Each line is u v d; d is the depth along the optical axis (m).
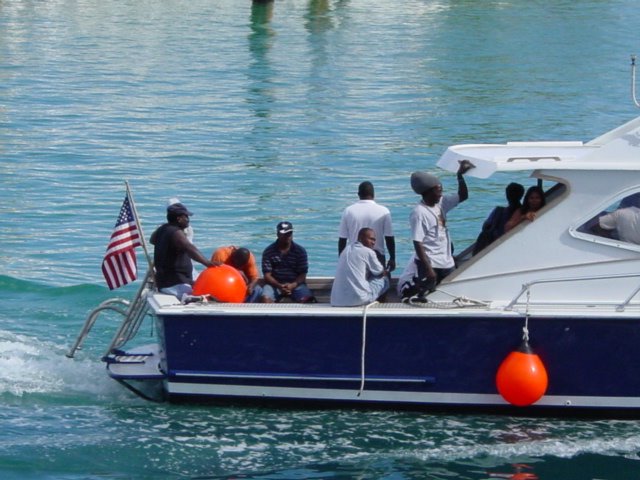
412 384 30.53
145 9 152.12
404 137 77.94
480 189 59.72
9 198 59.94
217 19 145.00
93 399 32.84
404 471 28.34
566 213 30.39
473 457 29.00
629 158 30.45
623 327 29.48
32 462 28.69
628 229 30.17
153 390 33.31
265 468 28.53
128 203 33.53
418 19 147.75
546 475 28.12
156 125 81.94
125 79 101.69
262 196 60.75
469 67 110.62
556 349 29.83
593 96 95.44
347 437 30.03
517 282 30.69
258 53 118.19
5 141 75.12
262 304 31.11
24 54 114.69
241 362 30.91
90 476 28.08
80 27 135.25
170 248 33.50
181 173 66.62
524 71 108.44
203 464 28.73
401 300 32.44
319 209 57.84
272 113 87.06
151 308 31.66
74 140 75.94
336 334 30.42
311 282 35.41
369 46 123.88
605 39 132.75
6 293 43.91
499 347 30.05
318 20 145.12
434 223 31.14
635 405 30.11
